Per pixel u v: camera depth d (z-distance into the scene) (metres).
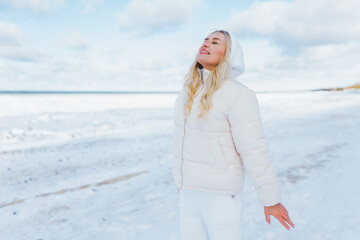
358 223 2.52
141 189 3.96
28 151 6.45
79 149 6.61
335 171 4.12
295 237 2.40
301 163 4.68
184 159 1.36
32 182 4.39
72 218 3.11
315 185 3.61
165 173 4.68
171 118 12.37
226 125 1.23
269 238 2.41
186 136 1.35
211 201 1.30
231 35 1.30
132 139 7.69
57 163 5.45
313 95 29.78
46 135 8.44
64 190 4.02
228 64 1.25
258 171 1.18
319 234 2.41
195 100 1.31
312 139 6.70
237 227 1.33
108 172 4.84
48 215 3.21
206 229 1.45
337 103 17.56
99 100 26.23
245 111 1.17
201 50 1.31
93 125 10.43
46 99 24.61
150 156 5.86
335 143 6.05
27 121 11.62
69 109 17.17
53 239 2.64
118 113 14.80
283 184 3.76
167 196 3.62
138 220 2.93
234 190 1.28
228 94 1.20
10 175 4.74
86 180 4.44
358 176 3.80
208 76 1.27
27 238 2.69
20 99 22.33
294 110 14.30
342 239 2.29
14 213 3.28
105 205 3.43
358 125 8.36
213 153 1.26
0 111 15.10
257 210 2.98
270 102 21.09
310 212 2.84
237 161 1.27
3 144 7.20
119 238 2.57
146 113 14.77
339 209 2.84
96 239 2.58
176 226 2.72
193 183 1.33
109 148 6.67
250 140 1.17
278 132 7.94
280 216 1.21
